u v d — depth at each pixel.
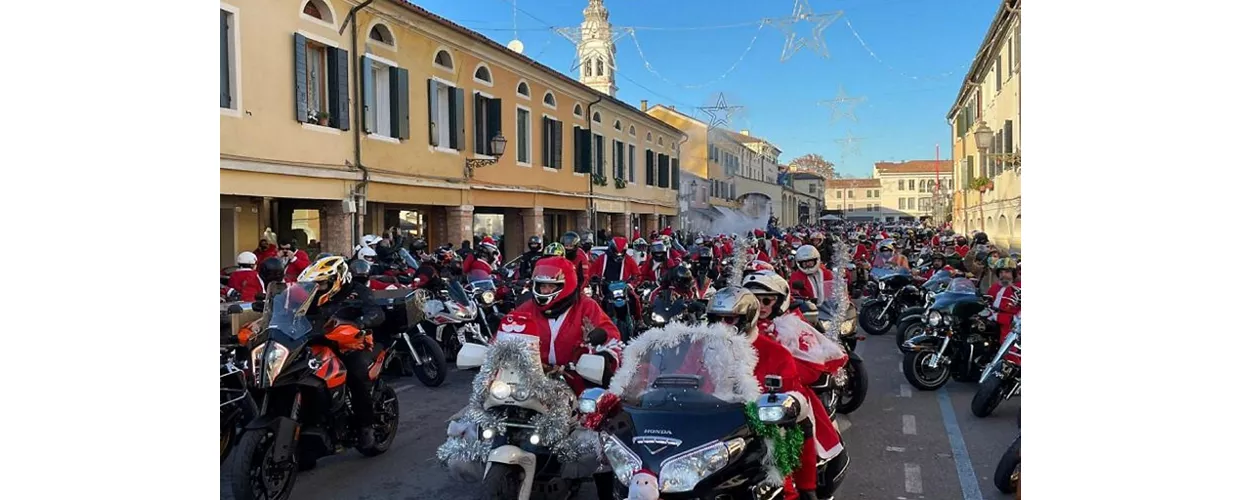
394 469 6.16
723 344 4.01
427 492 5.67
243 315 5.96
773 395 3.74
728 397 3.84
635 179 33.03
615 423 3.82
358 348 5.68
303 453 5.46
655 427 3.64
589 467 4.74
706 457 3.52
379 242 12.84
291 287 5.27
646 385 4.02
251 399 5.91
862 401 7.79
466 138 19.97
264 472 4.84
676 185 38.47
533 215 23.97
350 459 6.41
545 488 4.73
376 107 16.72
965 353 9.05
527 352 4.72
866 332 13.70
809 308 6.71
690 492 3.48
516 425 4.65
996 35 23.25
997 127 24.62
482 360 4.97
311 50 14.74
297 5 13.94
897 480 5.89
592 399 3.93
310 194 14.31
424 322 10.01
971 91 31.19
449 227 19.89
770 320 5.24
